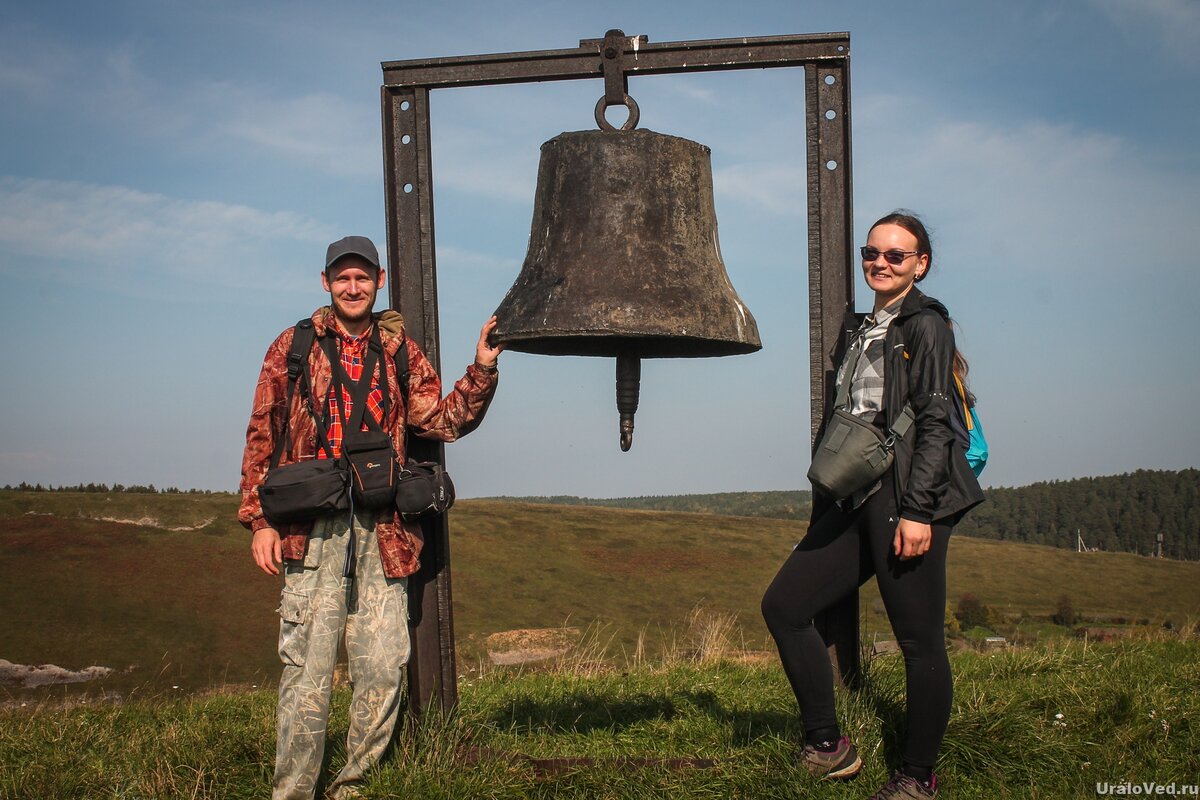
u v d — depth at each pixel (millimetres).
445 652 4020
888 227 3357
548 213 3725
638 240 3574
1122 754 3686
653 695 5152
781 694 5145
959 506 3168
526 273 3693
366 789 3414
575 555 45031
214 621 34938
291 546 3254
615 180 3623
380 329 3557
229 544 43031
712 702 4938
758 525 54781
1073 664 5793
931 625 3279
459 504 55188
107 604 35406
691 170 3734
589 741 4184
